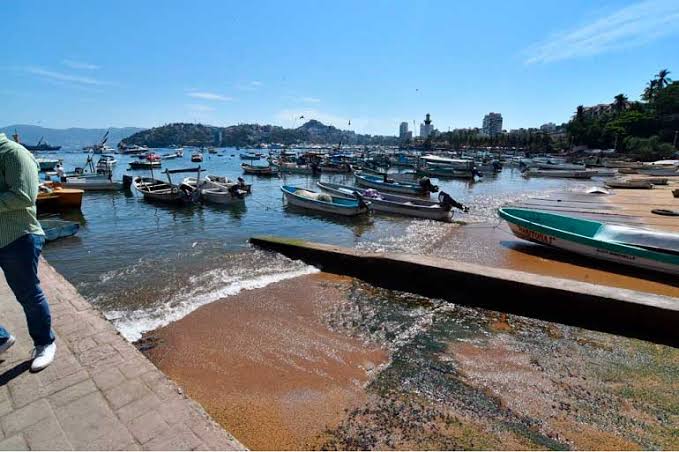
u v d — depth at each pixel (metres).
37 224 3.38
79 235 14.03
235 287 8.66
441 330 6.82
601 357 5.87
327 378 5.34
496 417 4.53
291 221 17.62
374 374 5.44
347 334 6.64
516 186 34.78
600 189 28.41
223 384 5.20
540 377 5.34
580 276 9.76
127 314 7.29
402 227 16.59
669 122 74.19
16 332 4.03
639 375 5.39
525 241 13.49
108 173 28.53
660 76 93.31
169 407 3.06
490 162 50.34
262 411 4.66
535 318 7.34
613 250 10.38
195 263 10.51
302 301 7.99
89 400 3.09
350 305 7.86
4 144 3.06
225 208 20.81
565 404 4.75
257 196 26.17
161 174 44.59
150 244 12.70
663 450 4.03
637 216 18.38
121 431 2.79
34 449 2.59
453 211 20.08
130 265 10.34
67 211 18.84
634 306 6.59
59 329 4.14
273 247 11.51
